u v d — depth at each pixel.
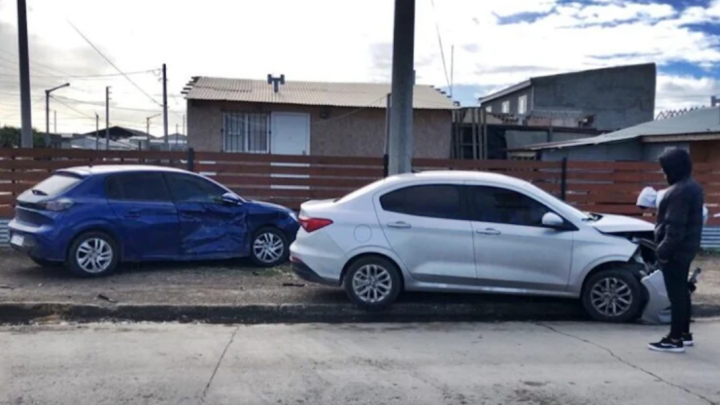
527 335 6.18
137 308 6.79
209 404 4.19
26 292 7.27
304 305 7.00
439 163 11.16
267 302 7.08
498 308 7.23
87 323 6.48
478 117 20.95
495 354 5.48
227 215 8.92
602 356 5.44
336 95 19.56
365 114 18.58
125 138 60.12
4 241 10.35
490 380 4.76
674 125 20.28
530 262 6.79
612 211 11.49
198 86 19.16
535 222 6.88
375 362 5.19
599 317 6.82
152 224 8.39
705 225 11.36
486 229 6.81
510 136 26.17
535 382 4.73
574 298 7.00
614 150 20.00
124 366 4.97
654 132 19.09
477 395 4.43
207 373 4.83
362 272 6.91
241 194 11.03
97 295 7.18
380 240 6.85
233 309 6.89
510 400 4.34
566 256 6.77
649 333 6.32
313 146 18.55
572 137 26.30
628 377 4.87
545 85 39.19
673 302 5.59
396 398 4.35
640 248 6.84
